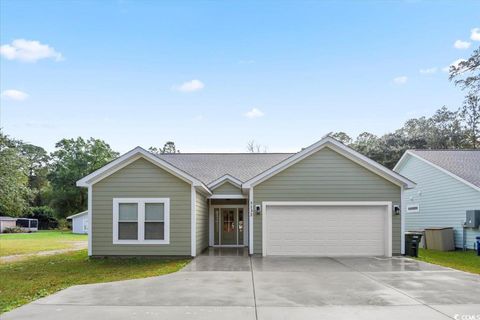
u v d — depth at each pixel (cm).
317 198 1572
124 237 1538
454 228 1966
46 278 1103
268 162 2362
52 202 5447
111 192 1548
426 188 2236
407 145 4003
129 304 757
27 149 6850
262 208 1571
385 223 1570
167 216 1534
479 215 1786
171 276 1077
